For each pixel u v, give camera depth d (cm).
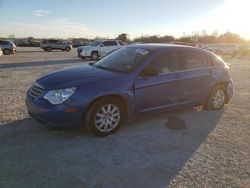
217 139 477
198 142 461
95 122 452
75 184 324
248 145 457
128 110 484
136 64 503
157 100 521
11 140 435
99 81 455
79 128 445
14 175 337
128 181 335
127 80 476
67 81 448
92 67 540
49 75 491
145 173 354
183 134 493
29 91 482
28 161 372
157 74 513
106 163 376
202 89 604
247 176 358
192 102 591
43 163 369
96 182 330
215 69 630
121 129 503
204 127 535
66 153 400
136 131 497
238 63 2345
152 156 403
